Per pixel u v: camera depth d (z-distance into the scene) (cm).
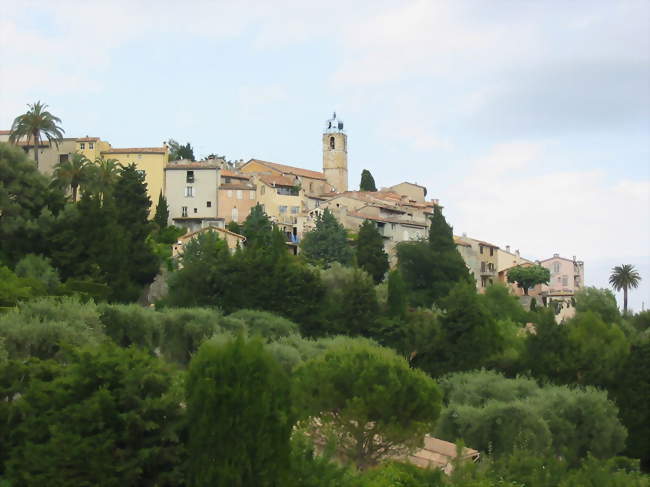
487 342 10094
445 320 10244
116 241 11138
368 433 6166
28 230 10938
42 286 9512
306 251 15638
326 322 10756
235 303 10800
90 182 14225
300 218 17450
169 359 8825
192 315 9062
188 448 4169
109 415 4197
